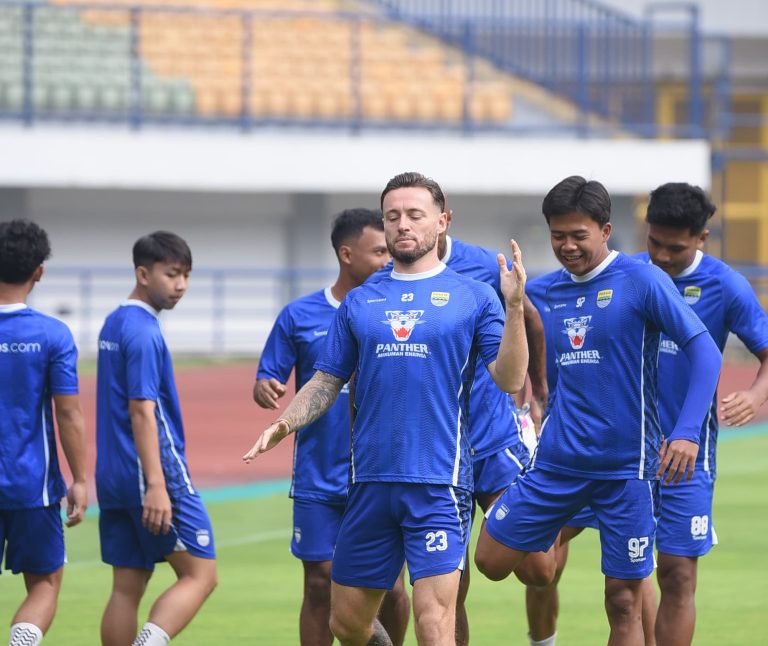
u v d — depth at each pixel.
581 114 97.88
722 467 51.38
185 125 93.00
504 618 28.75
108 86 95.38
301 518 23.66
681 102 117.38
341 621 20.41
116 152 89.38
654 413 21.38
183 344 95.69
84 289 91.19
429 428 19.52
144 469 21.64
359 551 20.02
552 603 24.88
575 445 21.34
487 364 19.59
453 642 19.39
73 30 98.50
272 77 99.94
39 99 94.06
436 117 101.12
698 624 27.94
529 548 21.95
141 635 21.61
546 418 22.03
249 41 92.19
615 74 101.31
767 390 22.61
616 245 96.00
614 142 94.31
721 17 116.62
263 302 96.50
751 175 121.25
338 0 107.25
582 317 21.41
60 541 22.12
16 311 21.72
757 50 117.75
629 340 21.12
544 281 22.77
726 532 38.28
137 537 22.42
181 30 101.75
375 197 96.81
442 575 19.31
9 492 21.50
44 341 21.75
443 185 92.88
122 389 22.16
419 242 19.83
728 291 23.33
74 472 22.20
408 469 19.45
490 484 23.91
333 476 23.58
